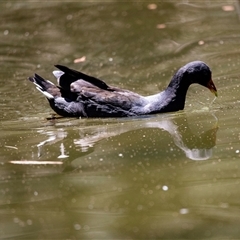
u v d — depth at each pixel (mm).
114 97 13078
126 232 8242
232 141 11133
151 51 17266
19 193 9500
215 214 8570
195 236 8070
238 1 21031
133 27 19156
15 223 8617
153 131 11898
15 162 10688
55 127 12555
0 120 13164
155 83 15062
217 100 13711
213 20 19438
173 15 20109
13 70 16375
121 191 9359
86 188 9523
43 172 10211
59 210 8906
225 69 15500
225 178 9602
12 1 22609
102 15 20484
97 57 17094
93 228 8375
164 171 9969
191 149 10875
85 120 12969
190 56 16656
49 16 20672
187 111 13133
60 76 13609
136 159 10500
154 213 8648
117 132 11961
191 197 9078
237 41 17422
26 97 14602
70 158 10703
